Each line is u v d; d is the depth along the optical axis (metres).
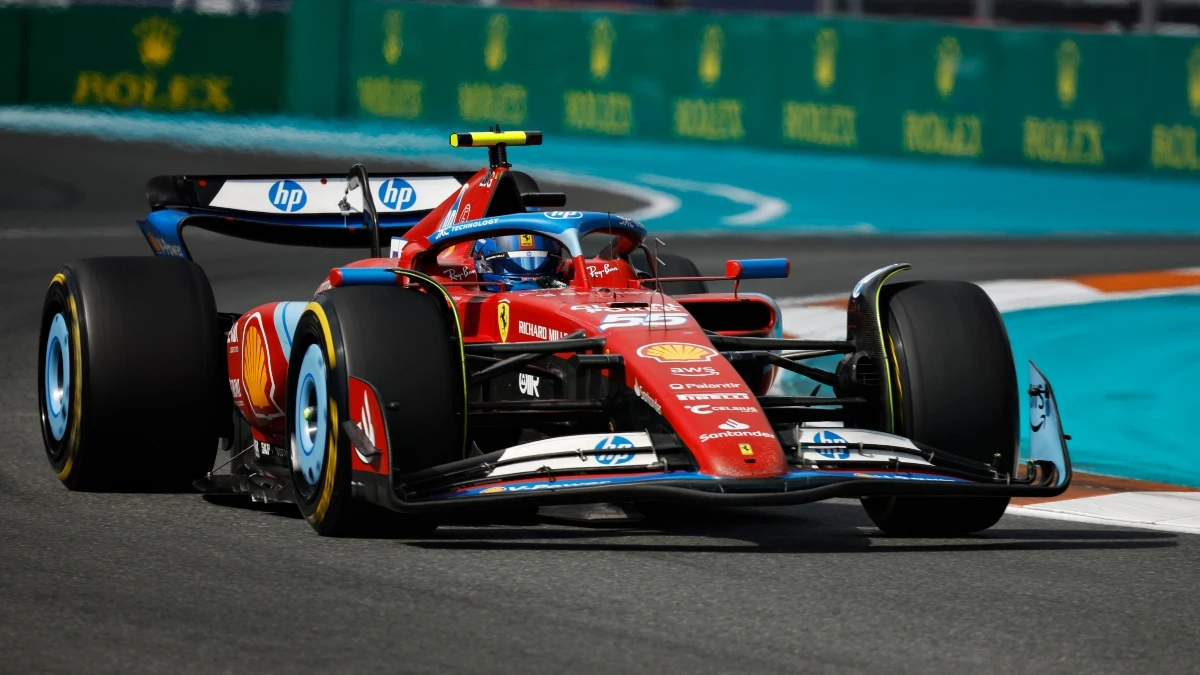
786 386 36.75
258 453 24.78
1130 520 22.78
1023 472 26.30
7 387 33.72
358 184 29.48
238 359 24.11
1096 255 67.50
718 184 88.44
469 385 20.55
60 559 18.44
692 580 17.80
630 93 99.12
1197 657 15.09
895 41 97.00
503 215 24.56
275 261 56.47
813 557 19.39
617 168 91.69
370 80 97.19
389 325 19.73
